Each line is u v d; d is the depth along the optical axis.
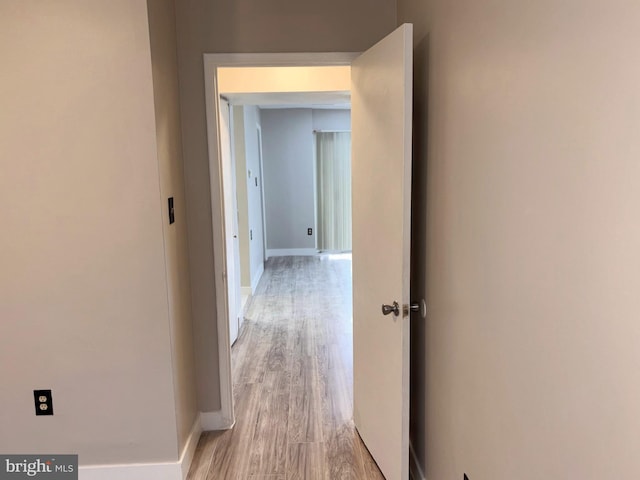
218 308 2.61
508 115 1.18
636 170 0.74
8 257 2.05
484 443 1.42
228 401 2.72
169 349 2.15
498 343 1.29
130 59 1.95
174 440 2.22
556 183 0.97
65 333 2.11
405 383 1.96
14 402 2.15
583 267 0.89
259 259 6.57
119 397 2.18
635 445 0.76
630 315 0.76
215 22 2.39
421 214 2.08
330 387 3.24
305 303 5.26
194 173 2.48
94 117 1.97
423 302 2.08
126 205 2.04
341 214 7.89
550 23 0.97
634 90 0.74
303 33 2.42
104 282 2.09
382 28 2.44
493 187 1.29
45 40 1.92
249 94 3.94
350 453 2.48
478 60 1.37
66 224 2.04
